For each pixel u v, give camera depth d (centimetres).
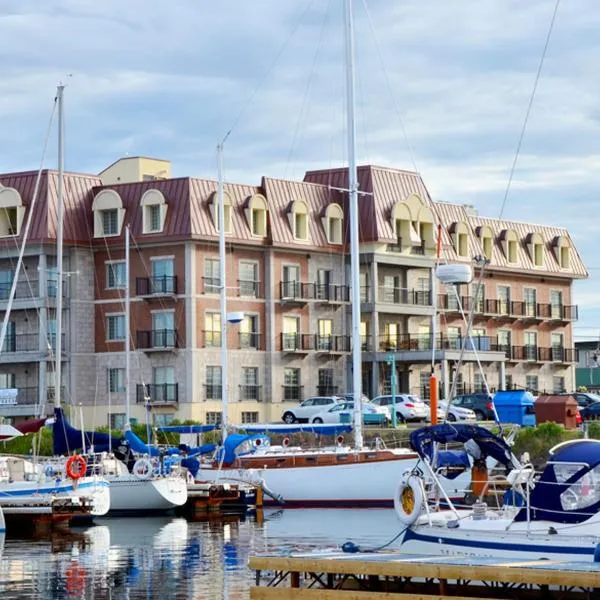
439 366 9544
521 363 10300
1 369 8719
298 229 8969
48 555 4119
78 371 8575
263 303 8800
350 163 5762
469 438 3141
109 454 5566
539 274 10512
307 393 9000
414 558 2578
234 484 5622
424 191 9738
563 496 2855
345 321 9275
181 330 8419
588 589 2406
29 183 8700
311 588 2662
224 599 3167
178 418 8394
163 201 8419
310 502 5581
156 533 4753
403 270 9519
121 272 8600
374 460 5475
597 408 7762
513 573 2328
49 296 8506
